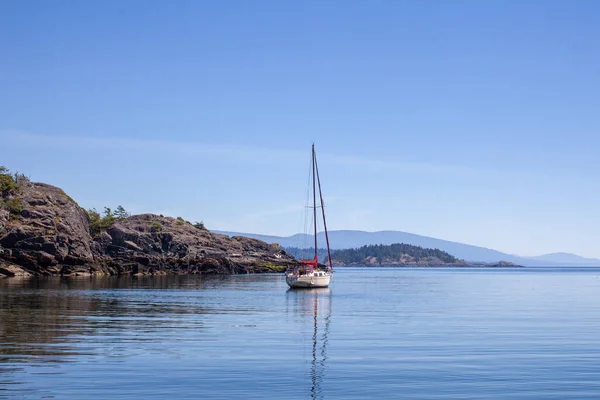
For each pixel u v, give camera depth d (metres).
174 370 26.05
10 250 122.12
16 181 145.12
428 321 46.88
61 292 74.81
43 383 23.38
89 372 25.38
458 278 194.00
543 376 25.59
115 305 57.44
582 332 39.75
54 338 34.34
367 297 78.88
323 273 98.38
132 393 22.17
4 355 28.73
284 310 55.94
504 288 115.50
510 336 37.59
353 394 22.64
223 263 175.88
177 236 185.62
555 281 166.88
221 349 31.58
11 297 65.25
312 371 26.30
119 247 159.50
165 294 76.06
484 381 24.69
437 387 23.70
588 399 22.23
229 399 21.69
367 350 31.77
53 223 133.50
